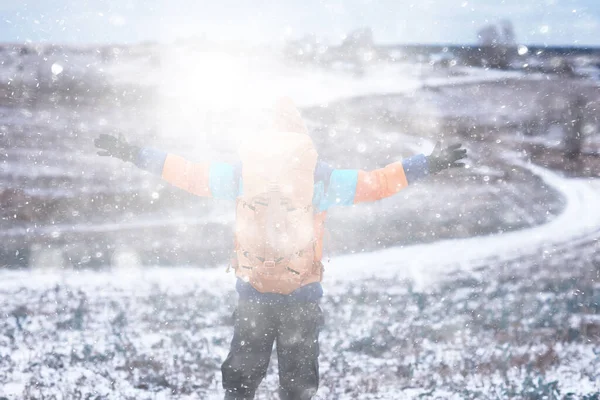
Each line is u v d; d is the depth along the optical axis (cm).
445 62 5756
